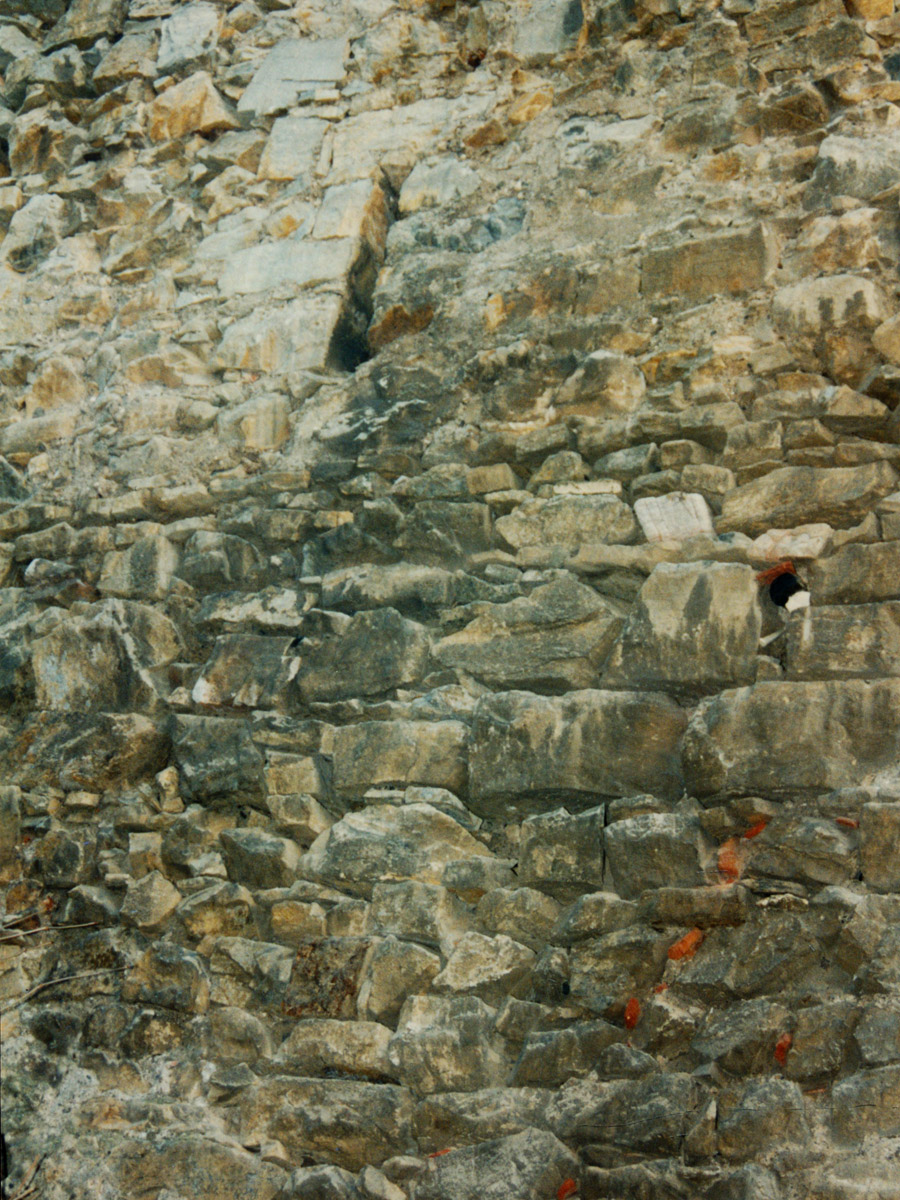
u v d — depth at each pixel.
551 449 4.46
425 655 4.35
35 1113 4.08
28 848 4.70
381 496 4.71
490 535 4.48
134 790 4.65
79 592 5.19
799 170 4.53
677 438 4.23
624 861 3.67
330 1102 3.70
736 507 4.01
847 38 4.66
